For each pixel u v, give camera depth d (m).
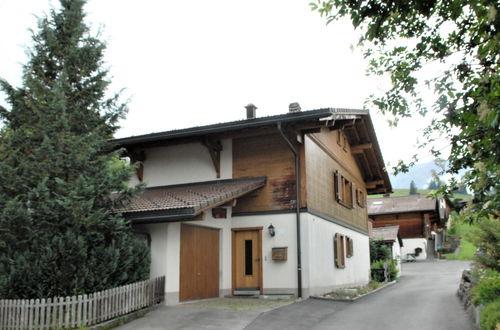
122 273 10.99
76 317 9.40
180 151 17.06
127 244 11.35
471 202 5.56
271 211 15.13
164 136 15.62
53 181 10.67
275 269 14.79
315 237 15.38
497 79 4.07
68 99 12.09
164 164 17.27
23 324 9.12
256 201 15.44
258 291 14.81
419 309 13.16
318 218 15.88
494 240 10.65
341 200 18.91
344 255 18.86
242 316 10.92
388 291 19.61
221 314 11.12
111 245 10.66
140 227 13.11
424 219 50.75
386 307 13.57
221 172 16.17
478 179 5.09
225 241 15.26
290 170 15.16
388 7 4.86
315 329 9.99
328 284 16.41
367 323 10.78
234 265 15.30
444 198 6.16
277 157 15.42
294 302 13.44
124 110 12.88
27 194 10.28
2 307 9.34
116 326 10.02
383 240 31.19
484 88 4.11
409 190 119.19
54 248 9.81
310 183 15.43
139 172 17.53
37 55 12.20
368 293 18.08
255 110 17.41
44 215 10.03
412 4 4.74
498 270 10.82
